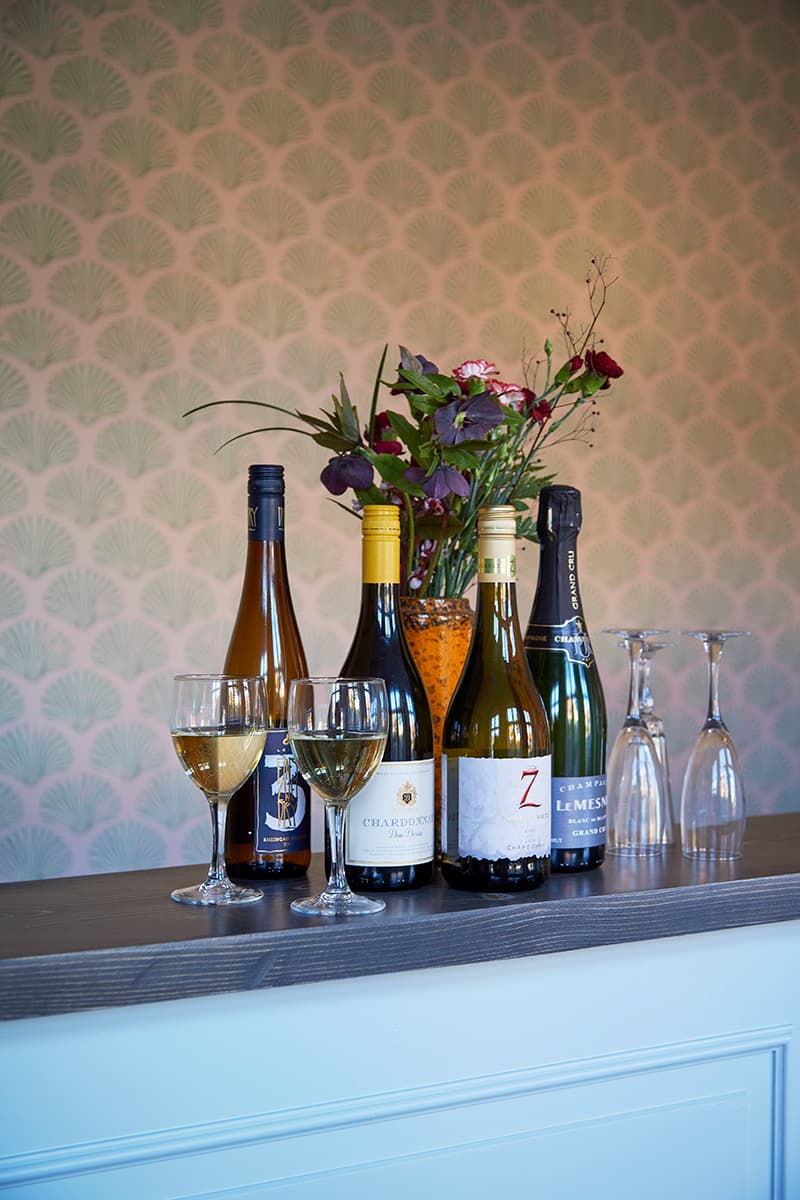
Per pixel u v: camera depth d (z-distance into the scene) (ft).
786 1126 3.47
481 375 3.37
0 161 9.41
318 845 8.75
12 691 9.45
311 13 10.36
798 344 12.41
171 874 3.19
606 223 11.49
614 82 11.53
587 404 11.35
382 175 10.61
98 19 9.67
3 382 9.41
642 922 2.91
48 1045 2.55
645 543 11.60
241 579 10.13
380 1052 2.89
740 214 12.11
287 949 2.50
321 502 10.41
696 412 11.87
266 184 10.20
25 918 2.62
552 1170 3.14
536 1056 3.09
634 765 3.47
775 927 3.47
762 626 12.15
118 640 9.75
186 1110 2.68
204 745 2.63
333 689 2.58
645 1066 3.24
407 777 2.89
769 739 12.13
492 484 3.37
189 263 9.96
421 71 10.76
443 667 3.18
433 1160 2.99
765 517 12.20
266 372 10.20
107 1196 2.63
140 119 9.80
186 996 2.42
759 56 12.21
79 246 9.62
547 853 2.95
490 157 11.01
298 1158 2.83
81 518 9.63
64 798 9.59
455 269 10.86
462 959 2.68
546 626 3.24
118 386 9.74
